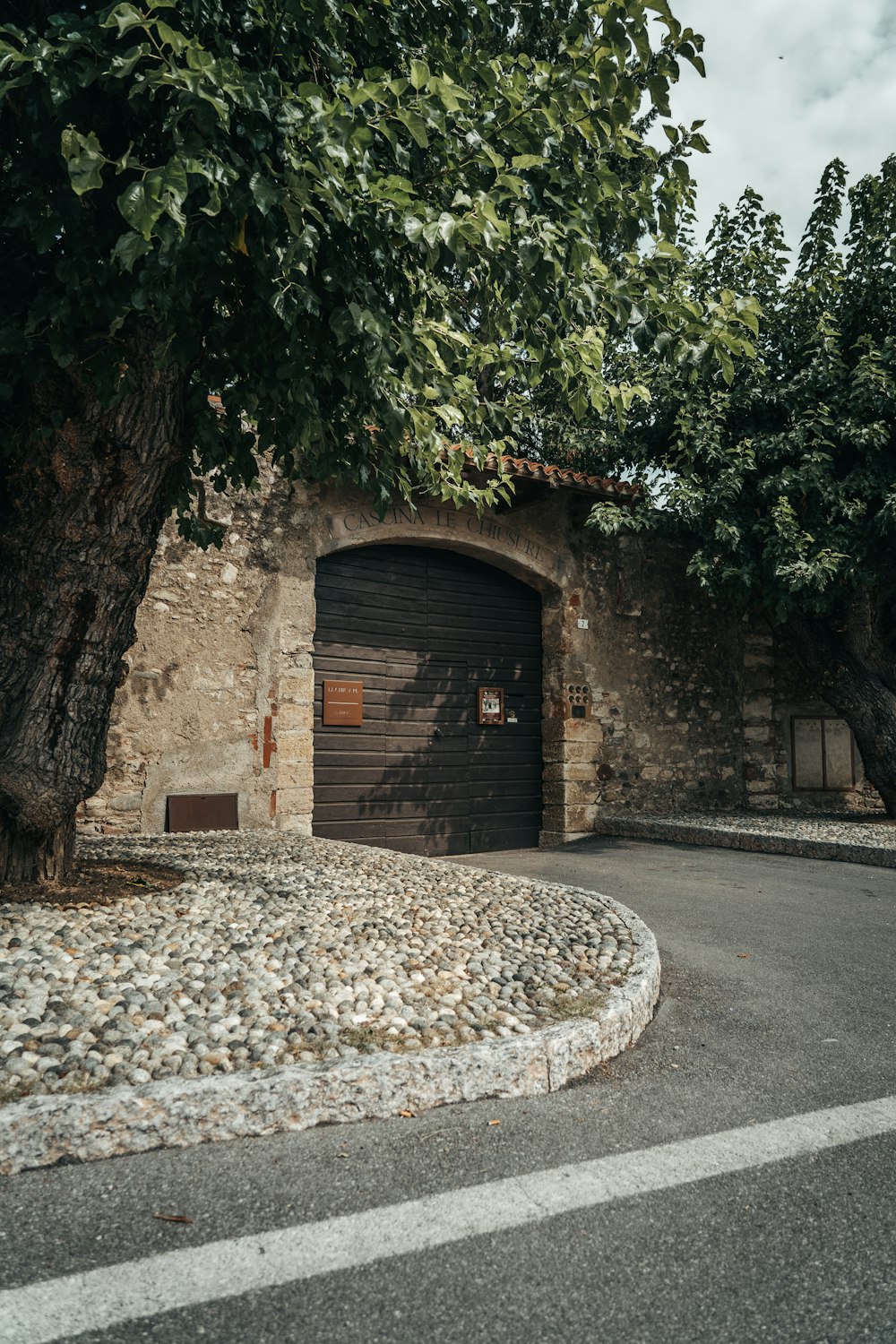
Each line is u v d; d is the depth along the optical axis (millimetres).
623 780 10445
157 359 3553
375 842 8836
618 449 10695
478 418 5062
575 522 10227
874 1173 2271
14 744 4027
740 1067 3033
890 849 7609
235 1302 1703
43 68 2854
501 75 3861
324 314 3807
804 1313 1696
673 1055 3133
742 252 10281
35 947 3381
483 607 9898
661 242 4121
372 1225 1980
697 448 9391
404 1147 2367
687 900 6188
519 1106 2664
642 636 10750
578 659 10195
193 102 2807
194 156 2842
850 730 10930
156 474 4098
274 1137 2410
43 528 3994
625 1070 2980
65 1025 2713
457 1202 2086
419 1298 1724
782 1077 2951
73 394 3898
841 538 9070
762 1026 3494
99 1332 1606
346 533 8438
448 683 9547
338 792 8648
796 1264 1857
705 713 11172
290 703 7930
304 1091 2488
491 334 4559
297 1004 3023
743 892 6473
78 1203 2049
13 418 4133
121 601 4168
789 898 6270
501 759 9906
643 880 7062
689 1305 1715
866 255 9695
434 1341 1601
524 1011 3125
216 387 4242
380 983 3299
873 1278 1813
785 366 9953
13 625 4035
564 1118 2578
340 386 4426
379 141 3660
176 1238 1913
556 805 10008
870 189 9758
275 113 3180
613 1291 1757
